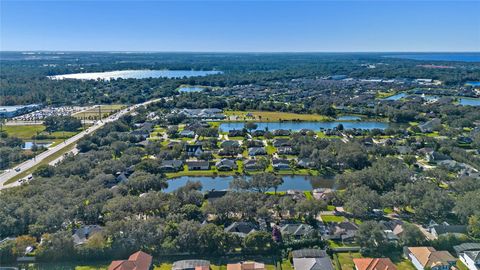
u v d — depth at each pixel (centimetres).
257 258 10731
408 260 10575
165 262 10525
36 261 10594
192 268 9906
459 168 18200
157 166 18750
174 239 10844
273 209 13562
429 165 19262
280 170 19138
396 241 11225
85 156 19275
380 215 13388
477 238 11438
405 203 13575
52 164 19350
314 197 14862
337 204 14312
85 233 11850
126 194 14950
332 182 17600
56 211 12081
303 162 19525
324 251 10625
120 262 9881
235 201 13025
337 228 12062
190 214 12925
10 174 18100
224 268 10225
